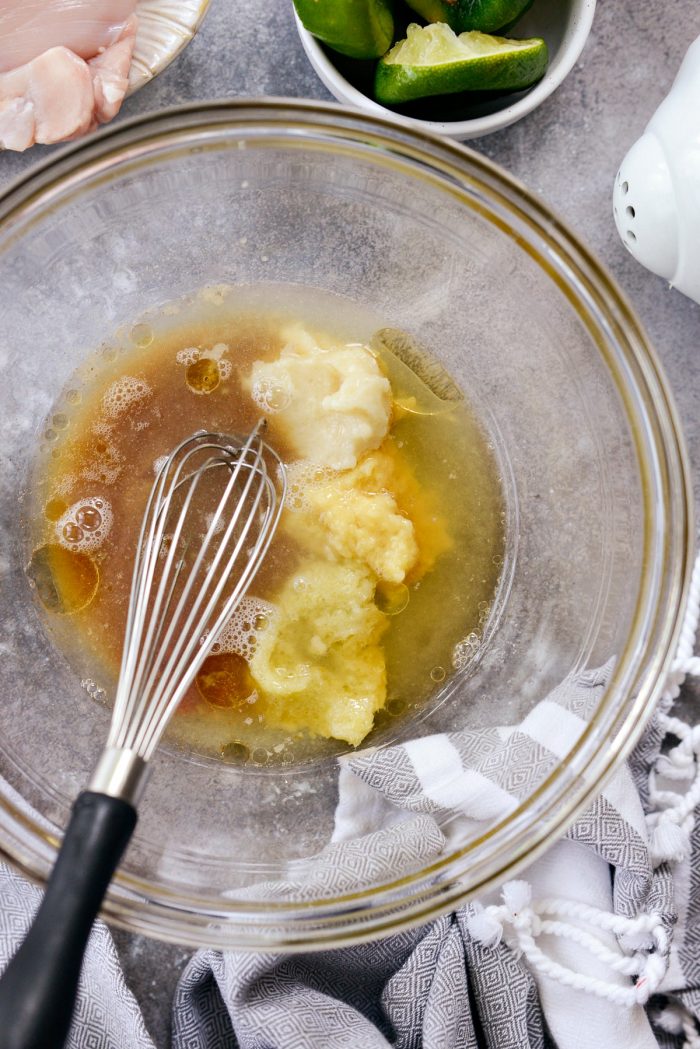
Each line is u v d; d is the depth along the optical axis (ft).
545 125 2.03
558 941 1.96
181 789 1.98
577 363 1.93
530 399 2.02
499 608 2.03
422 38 1.89
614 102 2.03
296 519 1.98
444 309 2.02
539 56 1.87
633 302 2.04
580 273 1.83
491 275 1.96
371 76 1.97
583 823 1.93
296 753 2.00
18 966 1.54
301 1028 1.90
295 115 1.79
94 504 2.01
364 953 1.98
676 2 2.02
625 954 1.95
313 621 1.97
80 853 1.57
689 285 1.93
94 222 1.92
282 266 2.03
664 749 2.05
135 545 2.00
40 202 1.84
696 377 2.04
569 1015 1.95
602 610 1.94
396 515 1.96
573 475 1.99
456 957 1.93
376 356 2.03
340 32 1.86
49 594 2.01
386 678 2.01
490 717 2.00
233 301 2.04
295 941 1.80
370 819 1.98
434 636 2.02
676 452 1.81
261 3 2.02
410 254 2.00
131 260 1.99
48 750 1.96
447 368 2.05
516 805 1.87
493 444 2.05
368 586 1.97
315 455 1.98
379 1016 2.01
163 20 1.98
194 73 2.04
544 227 1.82
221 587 1.83
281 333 2.03
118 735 1.73
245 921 1.82
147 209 1.94
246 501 2.00
